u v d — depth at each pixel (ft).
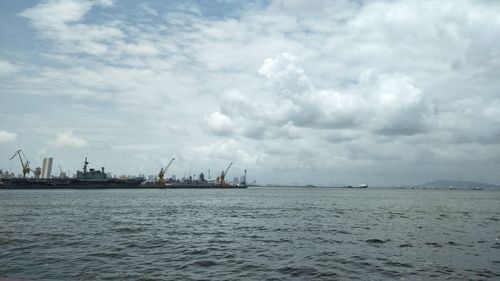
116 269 82.64
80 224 181.57
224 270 82.69
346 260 94.58
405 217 246.68
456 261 95.30
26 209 293.64
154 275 77.41
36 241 123.34
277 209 327.06
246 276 77.05
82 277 75.15
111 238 132.67
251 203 443.73
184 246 116.37
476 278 77.82
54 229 158.40
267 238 137.08
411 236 145.48
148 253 103.19
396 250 111.55
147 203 413.80
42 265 85.97
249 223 196.75
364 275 79.00
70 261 90.68
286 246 117.80
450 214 282.56
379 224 194.18
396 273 81.25
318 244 122.31
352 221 210.79
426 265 89.92
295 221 209.15
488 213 300.20
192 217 235.40
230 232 155.63
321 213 277.23
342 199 602.03
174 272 80.33
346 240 132.05
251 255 101.19
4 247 110.73
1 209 291.99
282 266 86.94
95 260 92.32
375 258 97.91
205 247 114.62
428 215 268.62
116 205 365.40
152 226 176.86
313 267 85.92
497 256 103.35
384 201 534.37
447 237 143.84
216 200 525.75
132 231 154.71
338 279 75.36
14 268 82.69
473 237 145.07
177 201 476.13
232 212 285.84
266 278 75.46
